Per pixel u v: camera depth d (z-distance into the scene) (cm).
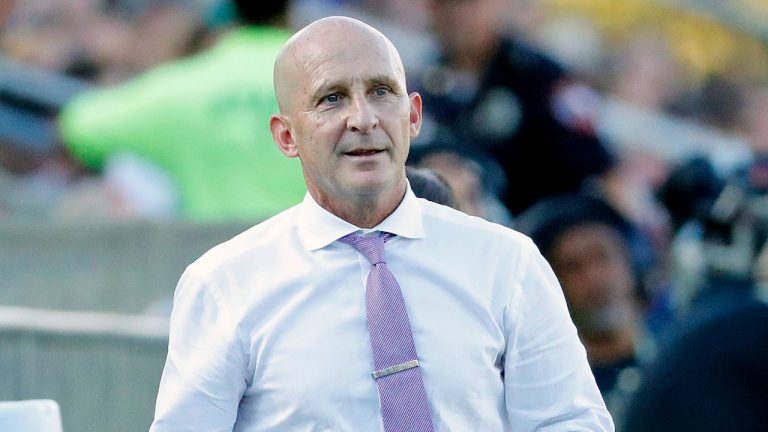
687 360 1620
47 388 1664
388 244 970
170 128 1917
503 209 2181
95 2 2714
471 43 2453
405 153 948
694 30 3369
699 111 3306
